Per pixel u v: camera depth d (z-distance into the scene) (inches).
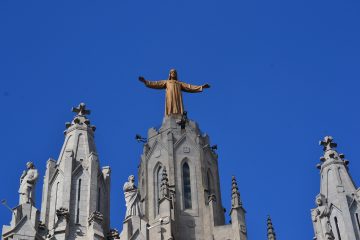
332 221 4207.7
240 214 5128.0
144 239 3843.5
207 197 5364.2
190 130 5718.5
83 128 4306.1
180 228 5187.0
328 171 4463.6
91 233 3742.6
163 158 5565.9
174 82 6028.5
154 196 5418.3
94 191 3959.2
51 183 4062.5
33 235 3560.5
